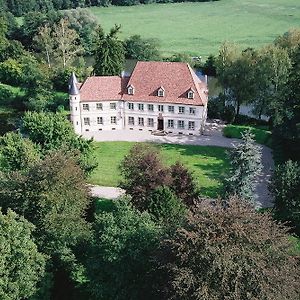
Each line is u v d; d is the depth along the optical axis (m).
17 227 43.09
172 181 57.22
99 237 44.22
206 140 91.62
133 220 45.50
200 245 36.00
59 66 132.12
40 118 70.06
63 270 49.56
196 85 92.62
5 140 67.25
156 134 94.19
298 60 86.56
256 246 36.19
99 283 42.84
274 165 81.12
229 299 33.97
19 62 131.38
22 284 41.97
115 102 94.44
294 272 36.62
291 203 59.09
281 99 90.38
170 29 187.75
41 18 158.38
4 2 189.50
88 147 69.62
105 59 111.62
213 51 158.75
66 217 48.25
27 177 50.50
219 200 43.41
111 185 73.25
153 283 40.06
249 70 96.62
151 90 93.06
